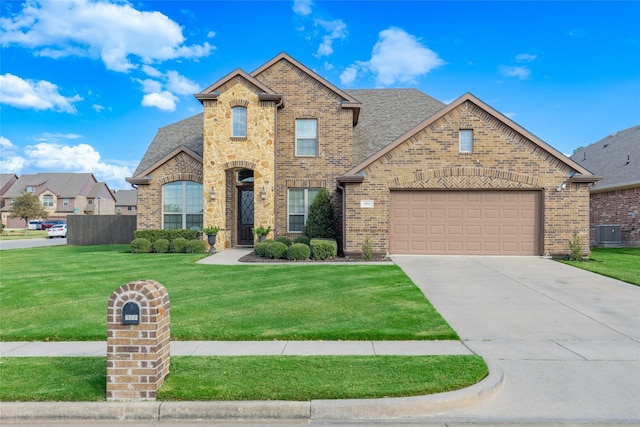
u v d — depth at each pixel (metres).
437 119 16.22
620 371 5.50
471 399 4.63
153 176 20.30
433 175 16.19
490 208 16.22
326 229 17.80
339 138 19.61
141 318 4.68
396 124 21.91
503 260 15.16
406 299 9.30
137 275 12.49
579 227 15.75
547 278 11.83
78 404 4.52
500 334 7.04
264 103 18.67
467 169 16.12
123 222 25.77
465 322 7.71
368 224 16.22
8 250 21.97
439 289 10.45
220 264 14.55
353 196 16.27
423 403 4.46
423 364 5.49
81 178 76.88
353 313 8.22
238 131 18.91
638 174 20.33
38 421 4.46
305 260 15.25
